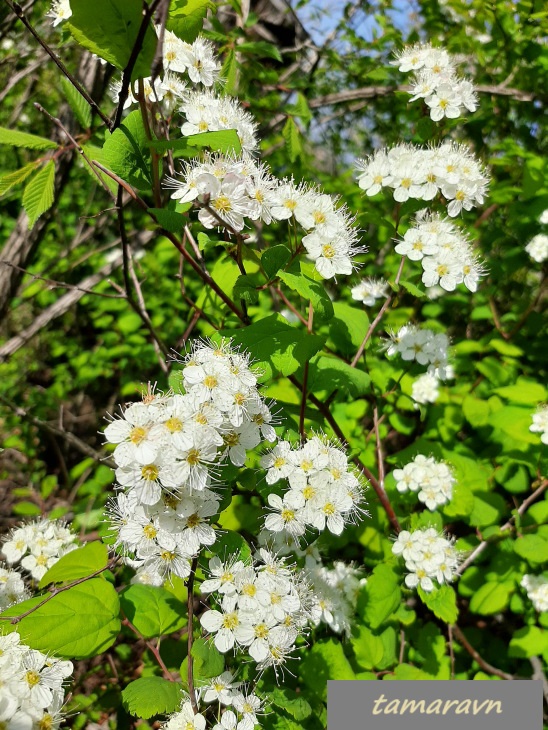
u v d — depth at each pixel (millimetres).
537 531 299
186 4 179
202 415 166
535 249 362
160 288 534
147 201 458
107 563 201
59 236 597
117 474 158
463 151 281
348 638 261
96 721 286
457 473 303
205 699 192
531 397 300
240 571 182
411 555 260
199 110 218
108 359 551
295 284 186
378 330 341
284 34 573
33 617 176
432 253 244
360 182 256
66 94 221
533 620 294
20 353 539
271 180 205
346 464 207
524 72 392
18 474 495
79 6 149
